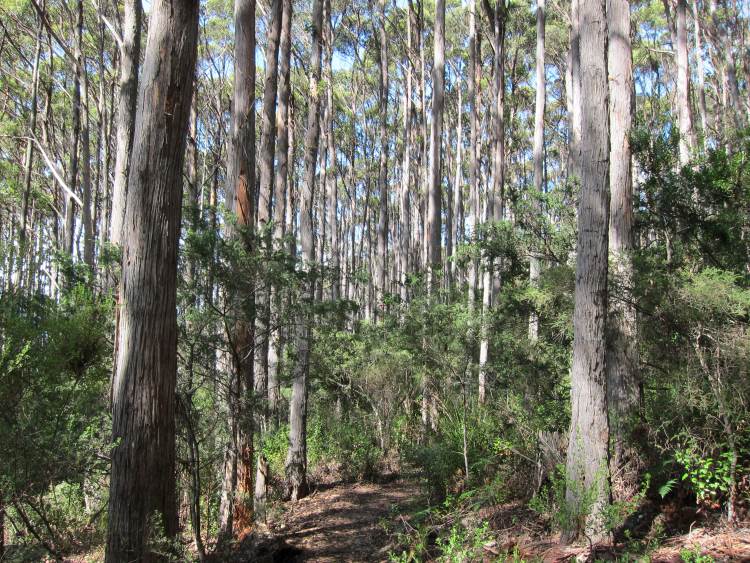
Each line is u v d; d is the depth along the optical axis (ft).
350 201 120.47
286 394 48.44
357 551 27.63
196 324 24.08
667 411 20.81
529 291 32.22
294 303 26.78
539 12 51.88
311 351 37.63
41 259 24.61
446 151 113.70
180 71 18.62
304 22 75.92
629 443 21.85
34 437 19.74
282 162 43.16
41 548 19.90
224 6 82.69
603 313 19.72
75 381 23.47
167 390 18.43
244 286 24.08
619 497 20.71
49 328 23.21
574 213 34.65
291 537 30.66
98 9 58.70
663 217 29.25
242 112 31.45
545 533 21.26
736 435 18.37
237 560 26.37
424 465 31.14
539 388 31.91
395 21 86.53
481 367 33.30
